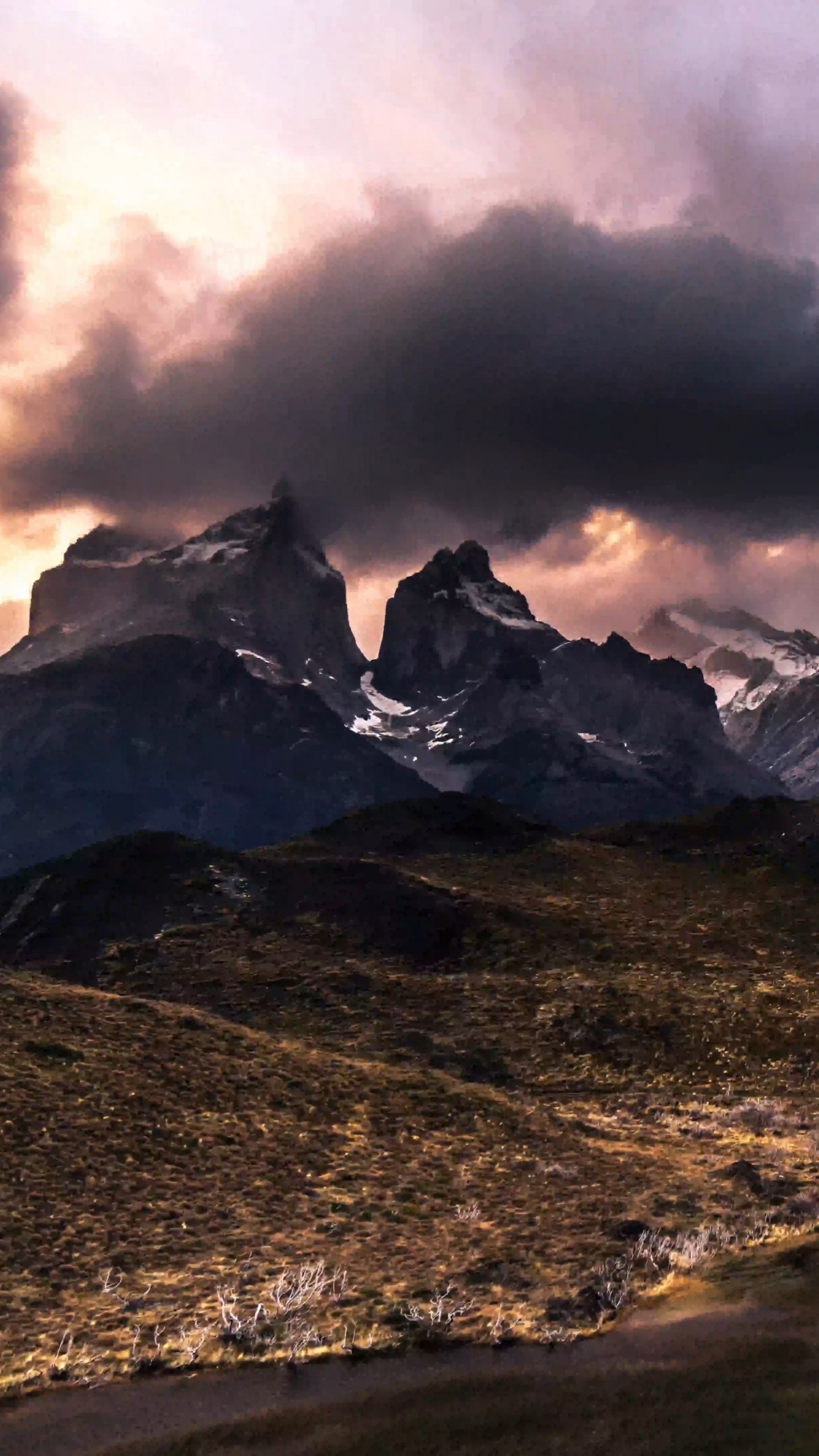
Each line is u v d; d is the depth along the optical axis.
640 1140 38.44
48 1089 37.38
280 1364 22.62
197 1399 21.48
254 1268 27.02
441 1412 20.61
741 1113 42.41
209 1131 35.84
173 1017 47.41
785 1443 19.05
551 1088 47.38
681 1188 32.22
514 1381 21.64
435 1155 35.41
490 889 75.19
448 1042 52.28
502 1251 27.75
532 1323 23.81
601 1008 55.53
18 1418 20.97
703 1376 21.39
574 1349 22.92
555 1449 19.27
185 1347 23.08
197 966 63.19
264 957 64.19
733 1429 19.53
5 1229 28.56
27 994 47.97
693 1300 24.83
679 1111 43.59
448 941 66.44
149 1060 41.47
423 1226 29.72
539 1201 31.33
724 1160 35.50
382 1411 20.73
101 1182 31.75
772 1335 22.86
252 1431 20.30
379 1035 53.09
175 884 74.12
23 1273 26.66
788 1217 29.39
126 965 63.97
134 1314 24.77
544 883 77.69
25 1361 22.77
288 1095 39.81
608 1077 48.47
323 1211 30.78
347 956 64.56
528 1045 52.03
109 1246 28.27
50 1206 30.09
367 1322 24.06
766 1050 50.88
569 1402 20.81
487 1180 33.28
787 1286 25.14
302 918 69.50
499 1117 39.53
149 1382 22.14
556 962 63.06
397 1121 38.50
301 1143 35.69
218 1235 29.09
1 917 73.38
